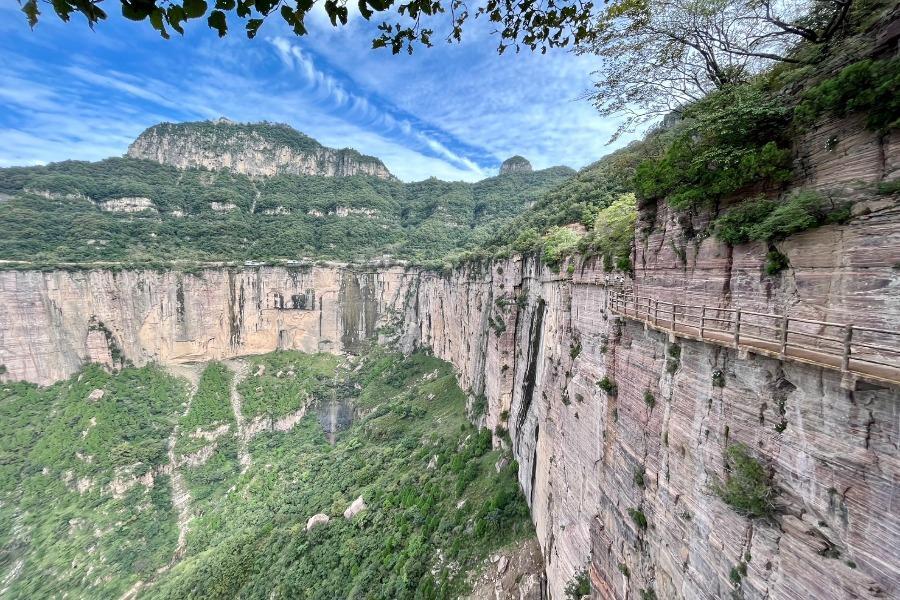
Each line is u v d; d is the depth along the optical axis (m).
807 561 9.45
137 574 65.31
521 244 50.12
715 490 12.20
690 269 14.43
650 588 15.72
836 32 11.70
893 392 7.98
